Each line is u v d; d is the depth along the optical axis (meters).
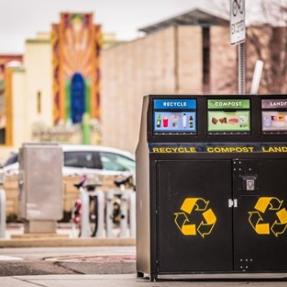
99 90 116.69
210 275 15.32
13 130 116.44
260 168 15.38
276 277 15.41
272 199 15.38
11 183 31.67
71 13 116.75
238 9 17.58
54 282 15.34
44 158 24.11
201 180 15.27
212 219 15.28
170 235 15.23
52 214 24.12
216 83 77.50
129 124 91.88
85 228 24.95
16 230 29.12
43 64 116.75
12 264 18.02
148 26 92.19
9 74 117.19
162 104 15.29
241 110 15.40
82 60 116.44
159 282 15.19
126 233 25.19
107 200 25.19
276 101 15.46
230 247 15.31
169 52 79.88
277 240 15.38
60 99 116.19
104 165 32.53
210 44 77.81
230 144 15.35
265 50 65.38
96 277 16.05
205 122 15.33
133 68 89.56
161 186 15.22
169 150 15.23
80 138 115.38
